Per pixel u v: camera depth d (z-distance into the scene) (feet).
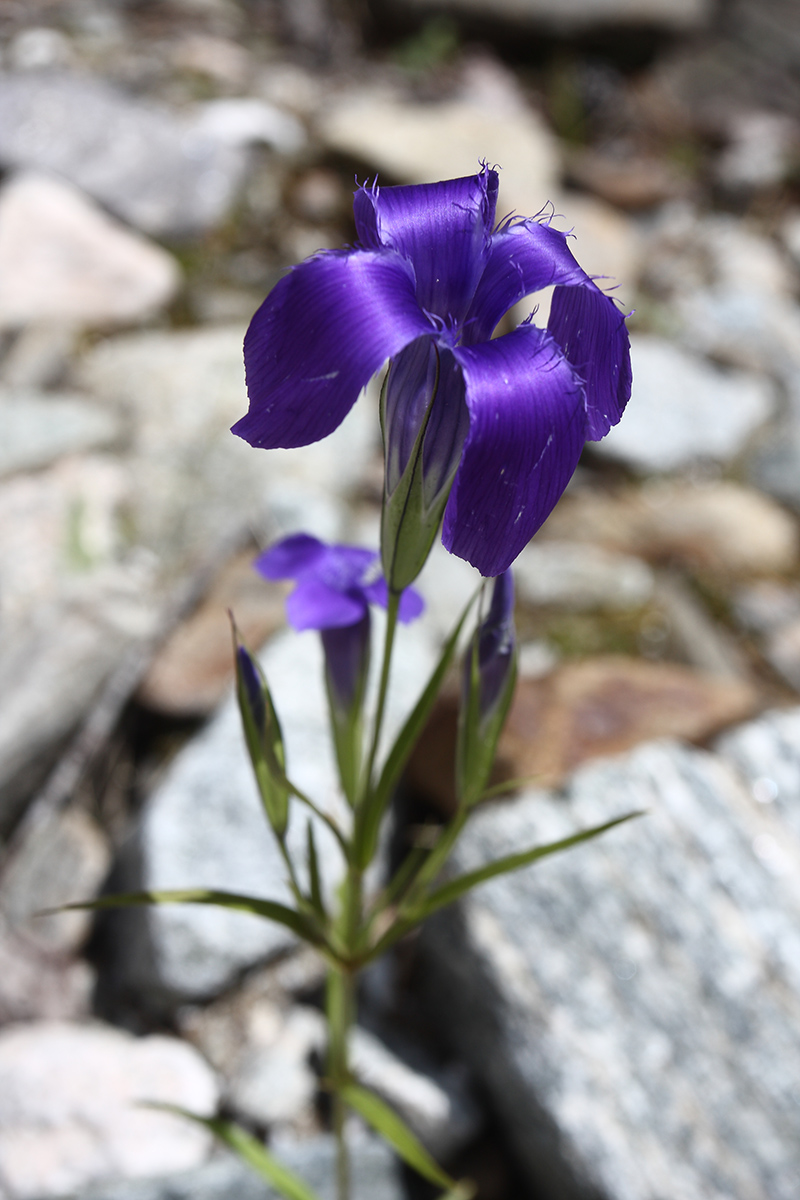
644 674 1.40
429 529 0.76
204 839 1.25
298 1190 0.94
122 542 1.64
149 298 2.06
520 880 1.17
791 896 1.19
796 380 2.20
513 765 1.27
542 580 1.69
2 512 1.62
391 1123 0.94
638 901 1.17
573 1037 1.11
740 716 1.35
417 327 0.70
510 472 0.69
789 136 3.03
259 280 2.18
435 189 0.75
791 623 1.71
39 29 2.65
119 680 1.44
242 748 1.32
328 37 2.96
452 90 2.91
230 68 2.70
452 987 1.17
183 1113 0.95
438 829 1.31
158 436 1.79
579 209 2.48
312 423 0.69
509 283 0.74
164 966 1.20
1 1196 1.07
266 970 1.24
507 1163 1.15
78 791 1.38
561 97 3.00
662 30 3.14
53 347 1.92
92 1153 1.10
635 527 1.84
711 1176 1.06
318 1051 1.19
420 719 0.84
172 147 2.31
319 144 2.51
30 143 2.21
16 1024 1.18
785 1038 1.11
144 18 2.81
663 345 2.22
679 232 2.63
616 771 1.26
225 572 1.59
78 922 1.28
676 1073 1.10
